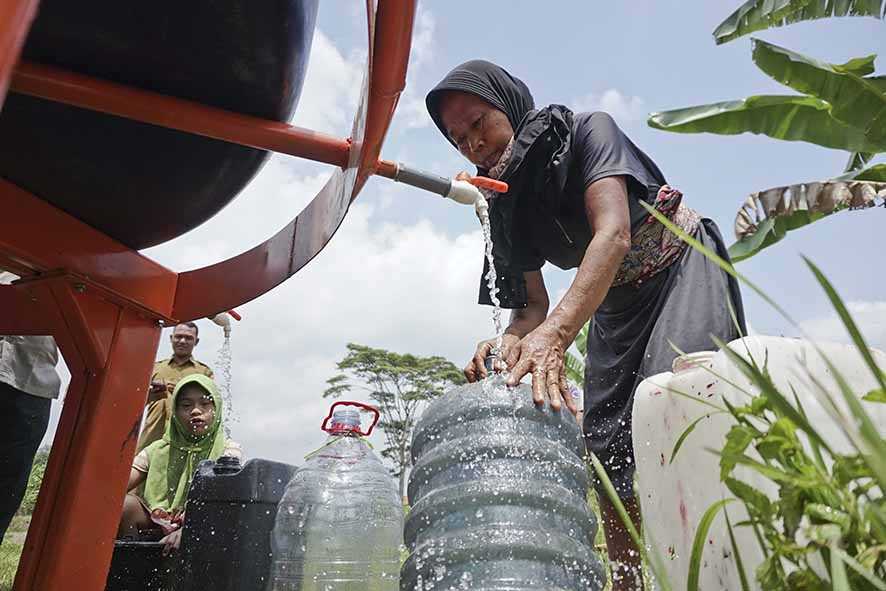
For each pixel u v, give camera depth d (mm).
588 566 1191
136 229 1741
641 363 2133
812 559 754
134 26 1293
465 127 2205
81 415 1669
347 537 2010
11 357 2438
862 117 5270
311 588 1959
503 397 1356
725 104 6066
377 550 2029
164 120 1380
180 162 1563
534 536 1152
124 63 1347
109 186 1569
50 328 1689
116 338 1747
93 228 1703
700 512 1100
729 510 1004
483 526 1173
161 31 1312
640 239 2104
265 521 1997
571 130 2105
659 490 1243
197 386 3324
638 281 2133
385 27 1212
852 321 439
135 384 1787
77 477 1608
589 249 1827
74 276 1625
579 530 1238
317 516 2020
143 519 2604
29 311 1701
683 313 1985
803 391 977
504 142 2195
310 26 1496
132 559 2158
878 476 432
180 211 1712
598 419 2279
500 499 1195
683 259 2100
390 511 2082
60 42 1295
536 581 1124
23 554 1567
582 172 2055
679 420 1185
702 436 1111
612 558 2121
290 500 2043
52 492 1607
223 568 1923
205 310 1938
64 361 1716
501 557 1141
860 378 1011
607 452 2213
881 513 462
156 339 1894
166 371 4512
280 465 2109
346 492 2057
